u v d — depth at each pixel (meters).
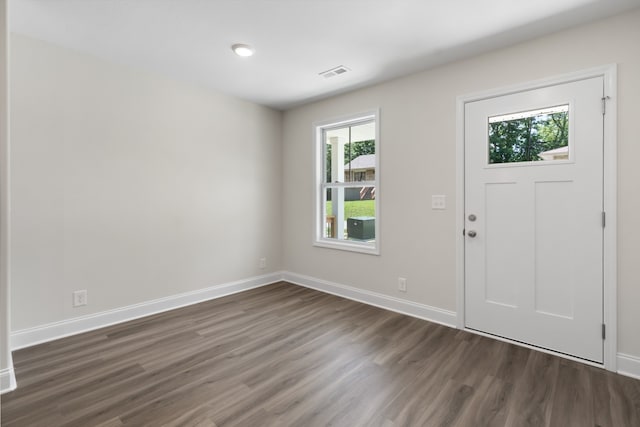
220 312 3.13
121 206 2.85
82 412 1.66
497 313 2.56
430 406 1.73
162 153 3.11
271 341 2.51
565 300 2.26
